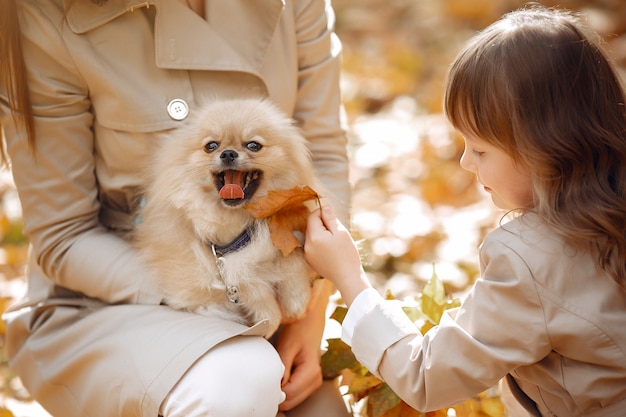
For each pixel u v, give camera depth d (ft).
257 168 7.56
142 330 7.48
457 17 26.27
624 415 6.63
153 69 8.31
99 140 8.53
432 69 23.76
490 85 6.88
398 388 7.13
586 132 6.81
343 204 8.76
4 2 7.80
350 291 7.43
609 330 6.48
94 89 8.24
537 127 6.79
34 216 8.38
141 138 8.28
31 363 8.32
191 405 6.92
